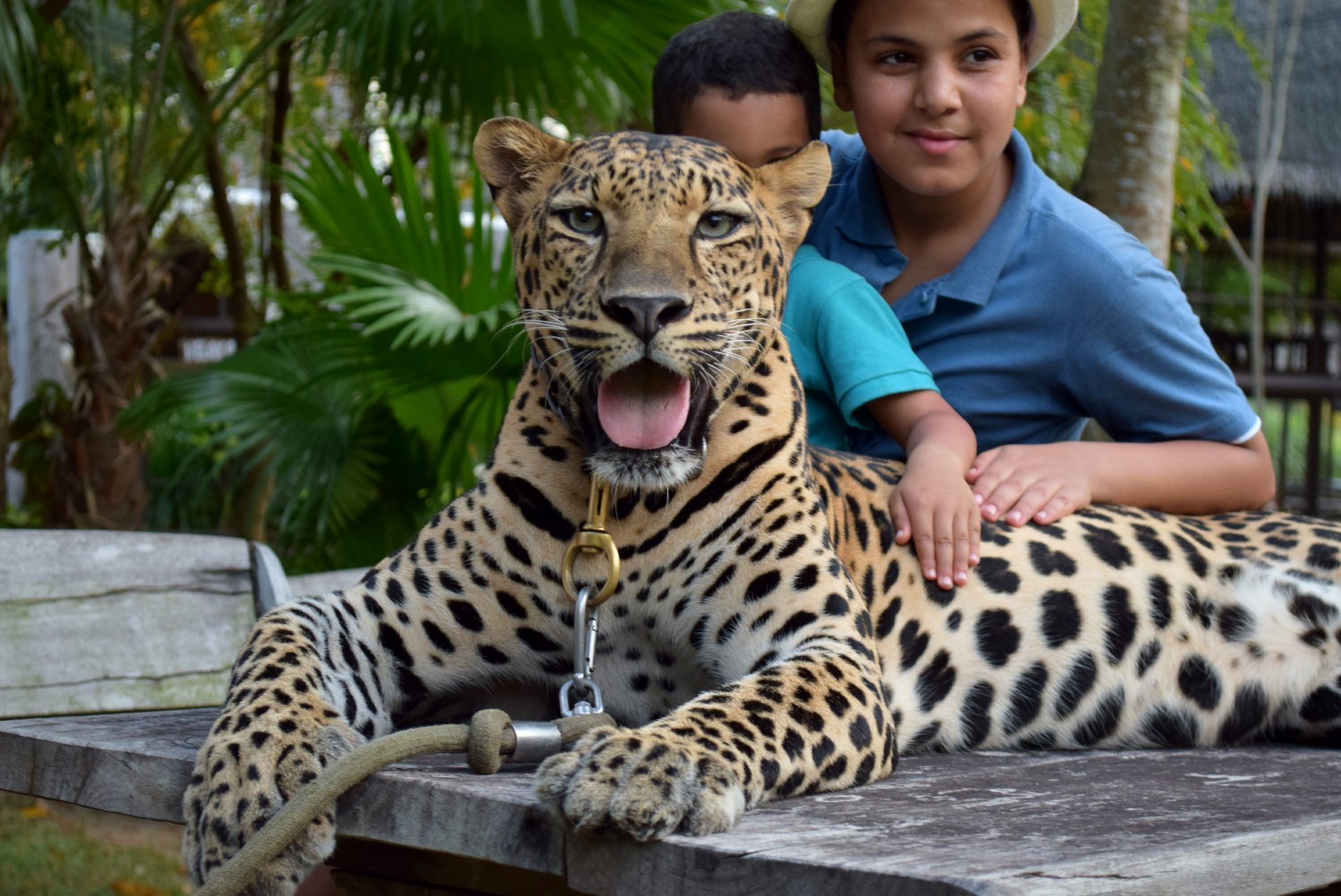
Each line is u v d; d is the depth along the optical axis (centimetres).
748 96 346
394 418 595
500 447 262
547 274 253
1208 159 1355
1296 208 1655
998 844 171
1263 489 347
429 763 217
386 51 564
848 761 219
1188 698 310
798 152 276
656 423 236
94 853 641
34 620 287
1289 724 317
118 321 749
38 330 1024
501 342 531
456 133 656
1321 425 1702
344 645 252
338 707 236
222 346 1367
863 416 332
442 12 530
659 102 367
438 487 606
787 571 256
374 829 197
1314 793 221
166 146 877
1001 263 346
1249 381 1594
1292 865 183
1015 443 358
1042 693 299
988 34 324
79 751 230
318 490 596
